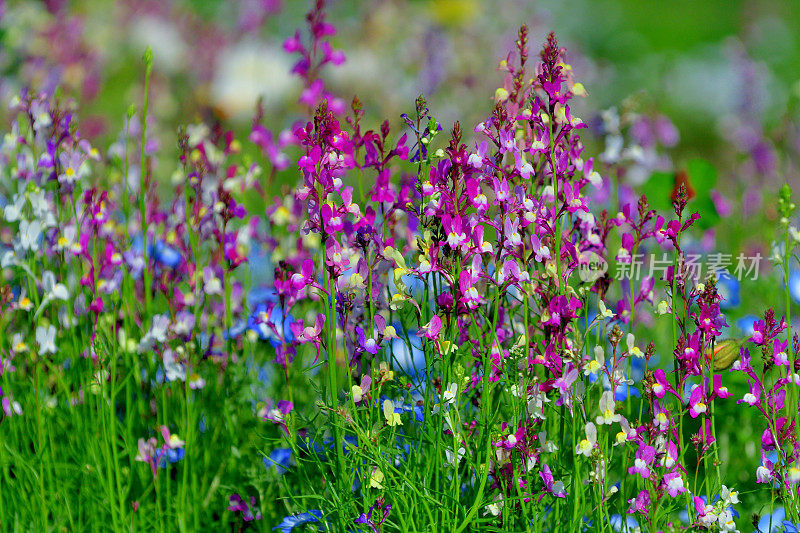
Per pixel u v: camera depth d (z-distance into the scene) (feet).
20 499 16.49
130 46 42.16
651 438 13.78
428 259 13.60
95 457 16.29
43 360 17.88
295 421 16.01
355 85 38.34
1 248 19.12
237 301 19.71
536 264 15.49
